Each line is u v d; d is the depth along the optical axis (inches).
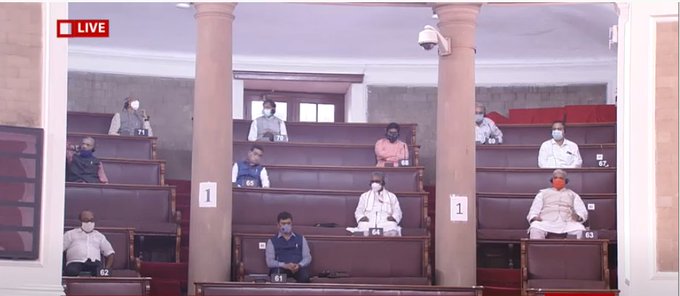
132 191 482.6
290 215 440.5
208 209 449.1
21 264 374.3
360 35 617.3
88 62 627.2
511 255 490.0
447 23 464.4
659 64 429.4
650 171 426.0
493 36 613.0
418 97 657.0
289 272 437.7
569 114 601.3
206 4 458.0
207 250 446.9
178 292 461.1
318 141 590.9
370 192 479.8
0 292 370.3
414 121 656.4
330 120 673.0
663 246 423.8
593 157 548.7
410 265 449.4
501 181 519.2
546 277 444.1
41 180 380.5
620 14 446.9
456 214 457.1
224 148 454.6
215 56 456.8
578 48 629.0
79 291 401.7
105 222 474.3
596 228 490.0
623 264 430.6
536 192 516.7
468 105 461.1
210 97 454.9
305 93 674.2
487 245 492.4
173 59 637.3
